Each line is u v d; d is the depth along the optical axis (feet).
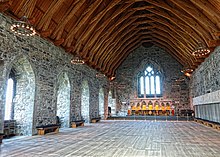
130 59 64.49
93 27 33.17
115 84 63.57
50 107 28.07
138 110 60.29
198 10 28.27
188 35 36.86
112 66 56.13
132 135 23.98
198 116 46.96
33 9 22.38
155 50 63.41
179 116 53.72
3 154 13.84
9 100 24.04
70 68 34.96
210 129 30.68
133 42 54.03
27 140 20.26
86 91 43.78
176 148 16.03
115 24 36.55
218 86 30.76
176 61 61.62
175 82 60.54
